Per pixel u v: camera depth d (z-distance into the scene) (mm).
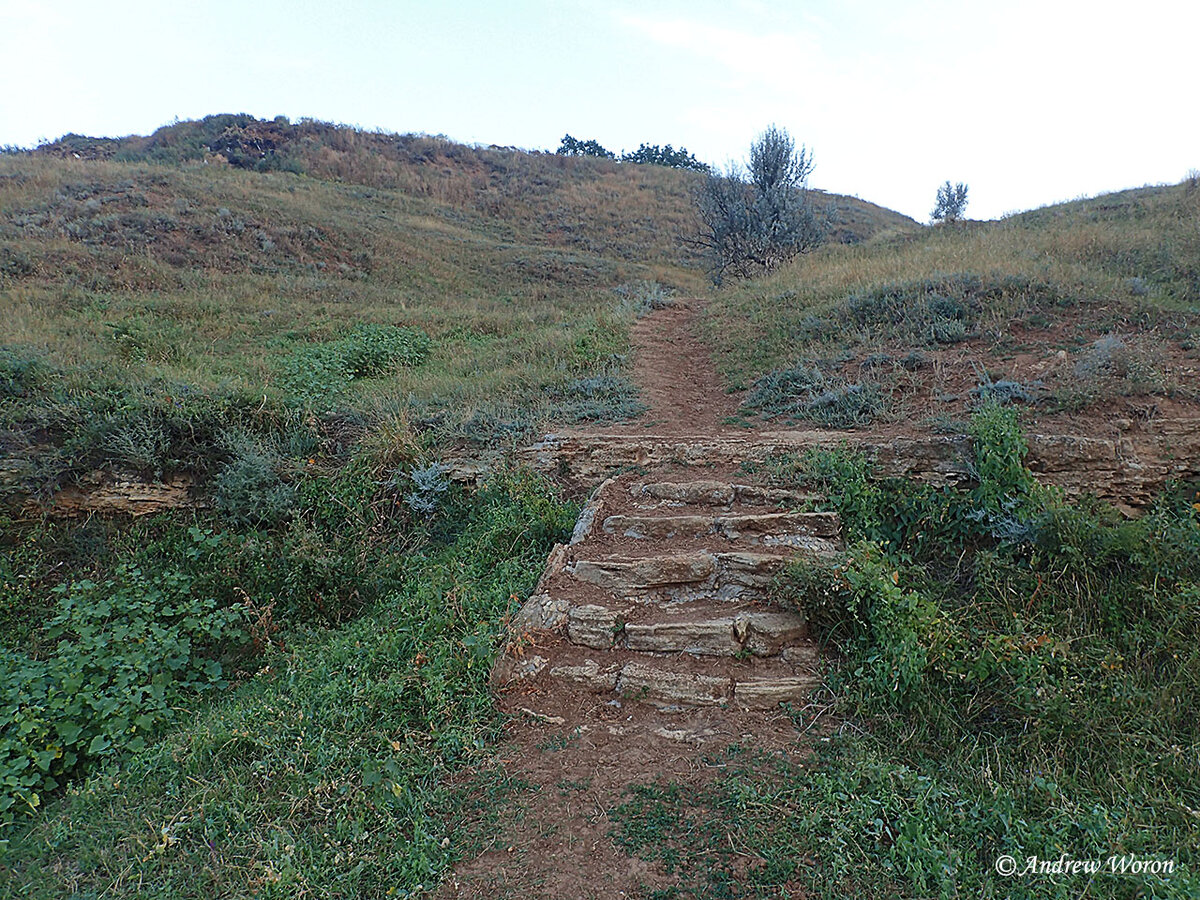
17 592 6047
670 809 3344
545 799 3461
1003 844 3117
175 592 5957
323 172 29609
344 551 6348
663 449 6961
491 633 4652
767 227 18188
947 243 15094
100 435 6883
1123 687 4086
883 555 5258
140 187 19812
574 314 15125
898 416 7000
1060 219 16250
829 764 3598
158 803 3621
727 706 4102
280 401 7977
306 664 4859
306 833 3307
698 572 5035
